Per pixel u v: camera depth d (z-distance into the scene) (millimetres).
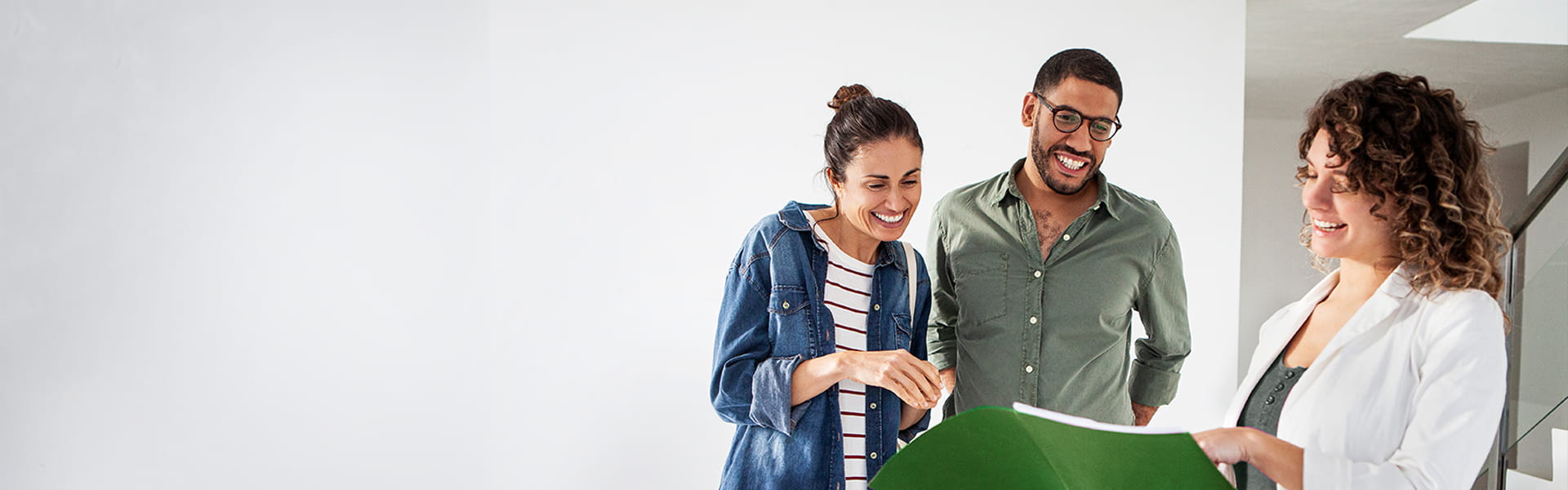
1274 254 5410
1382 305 1269
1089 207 2203
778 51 2537
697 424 2535
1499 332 1196
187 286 2672
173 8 2680
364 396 2650
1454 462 1152
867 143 1749
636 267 2525
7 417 2646
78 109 2670
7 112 2645
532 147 2518
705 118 2527
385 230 2650
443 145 2656
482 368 2600
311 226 2670
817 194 2543
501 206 2518
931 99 2537
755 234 1843
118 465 2678
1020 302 2209
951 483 1327
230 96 2686
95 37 2674
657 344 2525
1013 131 2545
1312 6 3188
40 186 2656
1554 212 3035
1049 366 2201
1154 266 2234
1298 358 1413
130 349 2674
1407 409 1240
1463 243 1219
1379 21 3346
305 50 2688
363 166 2668
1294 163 5336
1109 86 2213
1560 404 2859
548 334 2523
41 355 2658
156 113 2680
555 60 2520
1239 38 2611
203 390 2670
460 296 2615
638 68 2525
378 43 2668
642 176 2525
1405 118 1221
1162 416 2566
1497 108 4895
